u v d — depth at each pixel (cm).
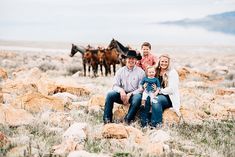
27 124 857
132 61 941
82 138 736
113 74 2556
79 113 983
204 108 1156
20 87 1287
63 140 739
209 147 749
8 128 818
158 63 956
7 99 1122
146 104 908
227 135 850
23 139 735
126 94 947
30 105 1012
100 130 818
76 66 3003
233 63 5641
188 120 955
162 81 946
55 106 1026
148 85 918
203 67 4116
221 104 1234
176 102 925
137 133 783
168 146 719
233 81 2178
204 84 1838
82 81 1864
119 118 953
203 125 934
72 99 1202
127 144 726
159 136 786
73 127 766
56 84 1295
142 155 675
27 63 3534
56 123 877
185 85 1858
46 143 727
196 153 715
